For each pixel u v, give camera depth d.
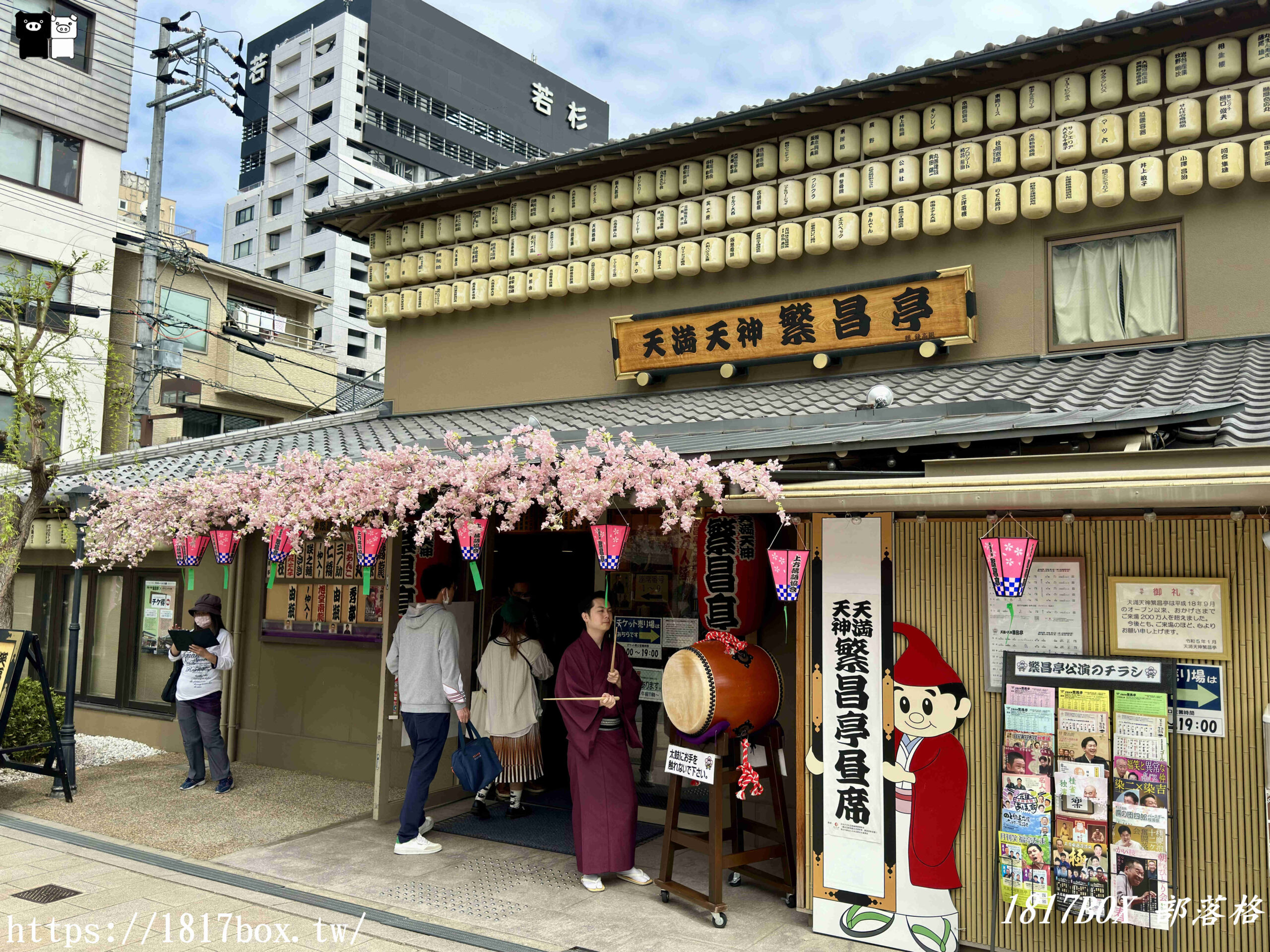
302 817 7.31
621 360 9.30
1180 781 4.15
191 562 6.88
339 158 46.72
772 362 8.44
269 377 23.81
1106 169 7.04
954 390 6.73
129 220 29.17
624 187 9.32
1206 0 6.49
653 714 7.20
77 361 17.92
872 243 8.01
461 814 7.39
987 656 4.64
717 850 5.12
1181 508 4.22
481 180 9.91
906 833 4.77
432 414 10.57
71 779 8.07
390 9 50.50
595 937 4.86
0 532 9.34
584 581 8.80
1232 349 6.61
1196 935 4.07
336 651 8.90
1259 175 6.62
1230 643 4.11
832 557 5.12
